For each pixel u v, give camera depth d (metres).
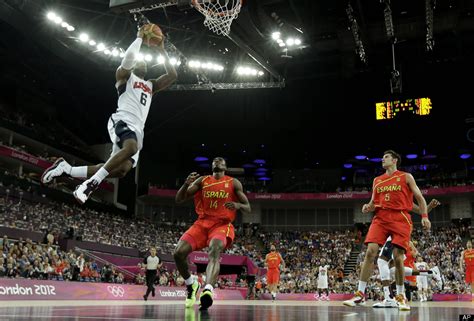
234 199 6.40
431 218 45.31
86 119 41.22
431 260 34.50
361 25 32.50
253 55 31.59
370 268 7.06
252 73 35.41
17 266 17.80
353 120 46.09
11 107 37.19
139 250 30.66
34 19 28.48
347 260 38.69
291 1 28.61
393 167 7.00
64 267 20.36
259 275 31.80
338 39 34.59
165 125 45.47
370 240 6.96
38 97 39.09
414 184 6.80
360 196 44.78
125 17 29.83
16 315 3.97
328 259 38.56
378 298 25.64
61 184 37.88
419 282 18.22
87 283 15.38
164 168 46.22
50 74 37.28
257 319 3.71
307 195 45.97
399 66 37.12
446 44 36.22
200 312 4.82
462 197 43.38
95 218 33.06
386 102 43.44
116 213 38.25
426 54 37.69
